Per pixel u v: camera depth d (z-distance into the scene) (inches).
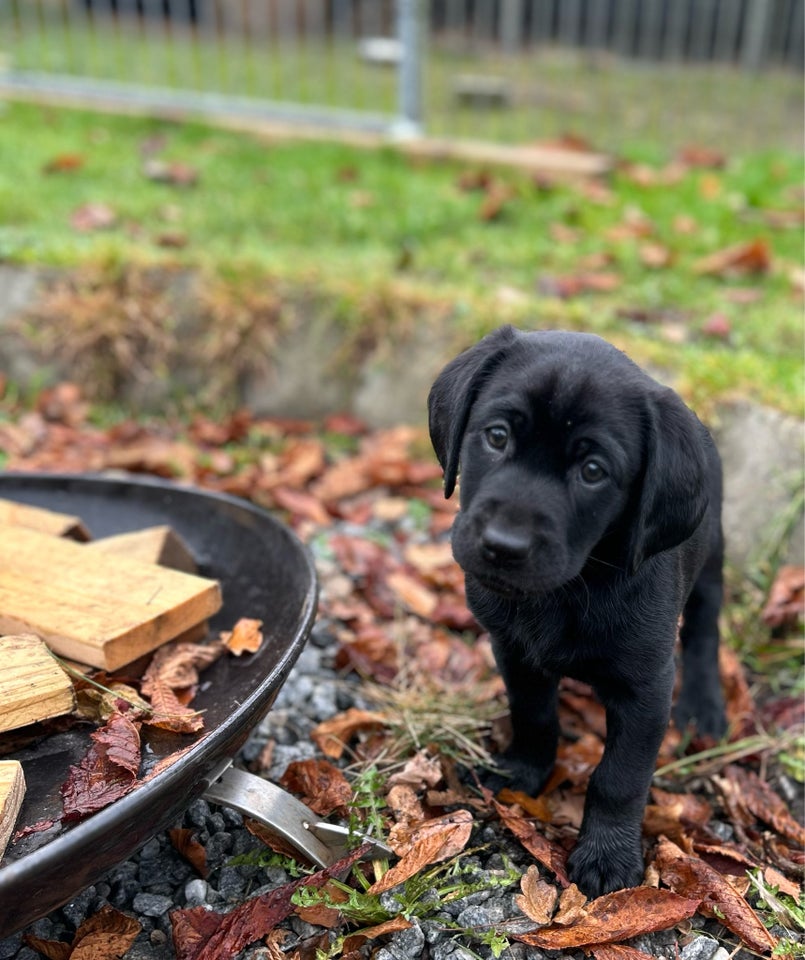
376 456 34.5
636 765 18.6
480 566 16.1
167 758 16.6
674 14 79.6
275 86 66.0
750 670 26.3
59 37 75.9
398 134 55.8
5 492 26.0
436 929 17.8
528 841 19.3
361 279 37.6
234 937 16.9
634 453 16.5
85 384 37.9
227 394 37.9
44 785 16.8
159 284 38.1
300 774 20.6
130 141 55.1
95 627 19.1
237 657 20.3
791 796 22.1
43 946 17.2
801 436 28.2
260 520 23.3
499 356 17.6
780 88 69.6
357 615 26.5
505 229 45.9
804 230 46.0
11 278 38.5
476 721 22.7
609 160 53.2
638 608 17.8
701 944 18.0
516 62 78.2
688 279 41.2
